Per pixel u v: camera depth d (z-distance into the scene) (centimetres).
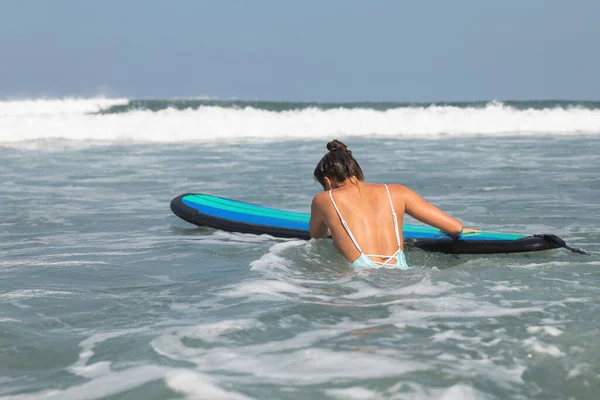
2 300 378
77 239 586
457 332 300
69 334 312
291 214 648
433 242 495
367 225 438
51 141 1748
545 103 2739
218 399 231
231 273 443
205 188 916
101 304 367
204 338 298
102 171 1132
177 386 243
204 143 1708
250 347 285
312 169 1127
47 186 952
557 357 266
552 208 704
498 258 476
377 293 373
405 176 1001
